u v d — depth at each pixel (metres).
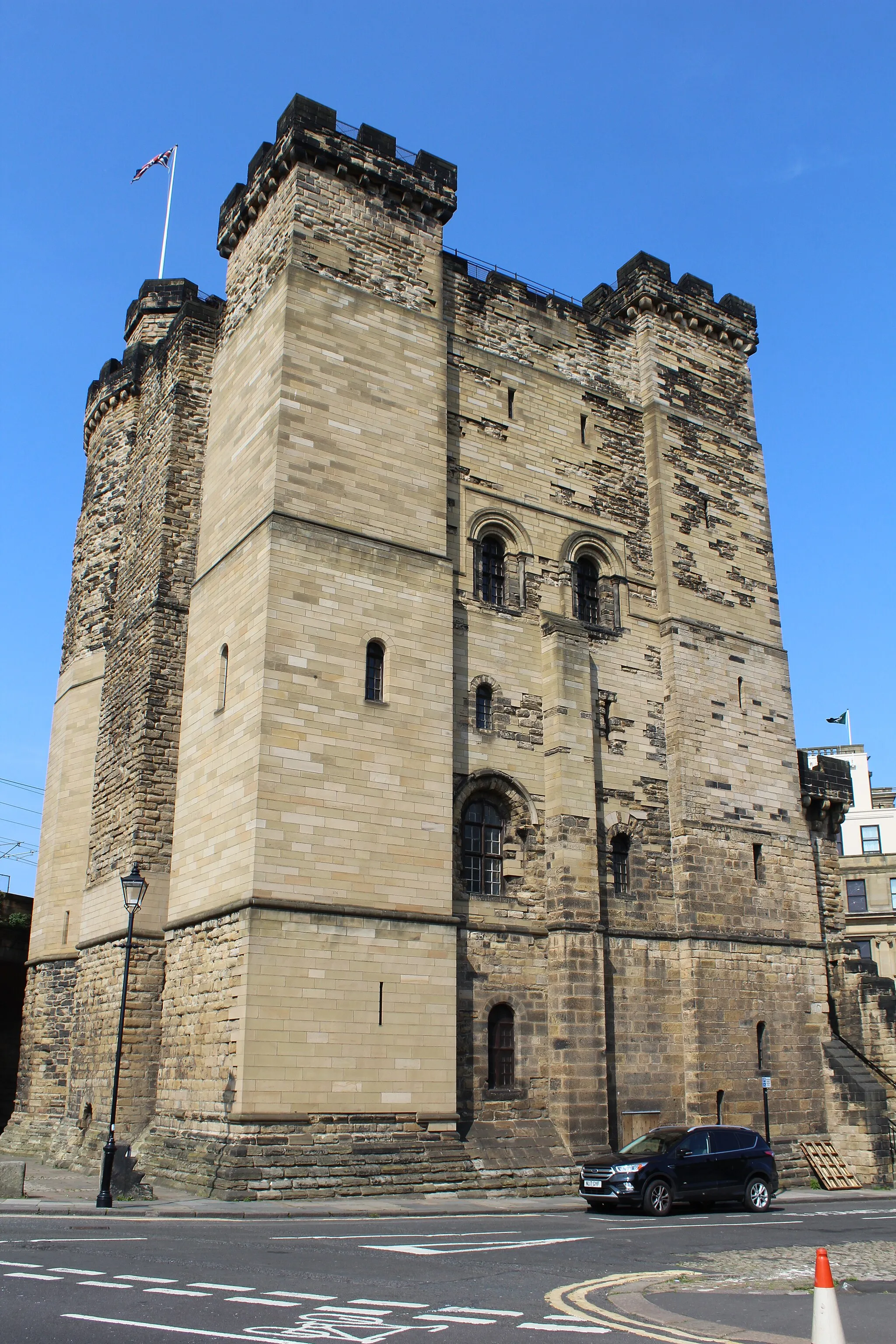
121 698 34.81
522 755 31.72
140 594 34.81
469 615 31.92
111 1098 29.38
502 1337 10.39
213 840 27.23
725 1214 23.88
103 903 32.94
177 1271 13.48
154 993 30.12
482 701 31.58
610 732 34.00
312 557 27.91
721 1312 12.03
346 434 29.53
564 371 37.00
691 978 32.69
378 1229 18.67
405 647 28.86
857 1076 34.19
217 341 35.03
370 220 32.12
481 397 34.41
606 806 33.06
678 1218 22.70
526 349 36.12
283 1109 23.84
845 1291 13.41
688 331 40.59
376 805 27.14
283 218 31.17
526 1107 28.72
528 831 31.14
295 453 28.45
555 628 32.84
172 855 29.52
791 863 36.47
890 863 69.44
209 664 29.67
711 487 39.22
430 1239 17.48
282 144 31.52
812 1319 11.09
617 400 38.19
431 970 26.86
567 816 31.19
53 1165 31.23
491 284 35.88
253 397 30.42
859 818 74.19
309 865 25.69
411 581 29.52
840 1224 21.44
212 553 31.11
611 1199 23.12
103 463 42.25
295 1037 24.41
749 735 36.94
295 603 27.25
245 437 30.44
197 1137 25.02
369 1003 25.67
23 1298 11.62
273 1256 14.96
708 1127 24.97
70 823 38.19
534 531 34.31
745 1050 33.09
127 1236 16.72
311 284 30.22
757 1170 24.92
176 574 33.59
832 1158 33.59
